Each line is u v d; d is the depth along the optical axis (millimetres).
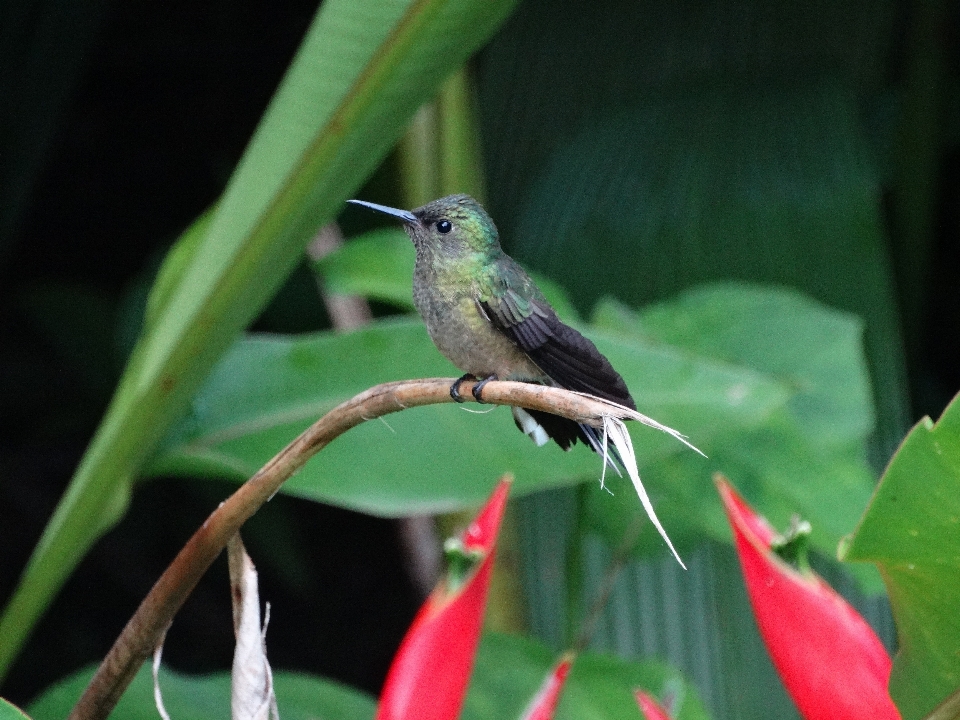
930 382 4922
